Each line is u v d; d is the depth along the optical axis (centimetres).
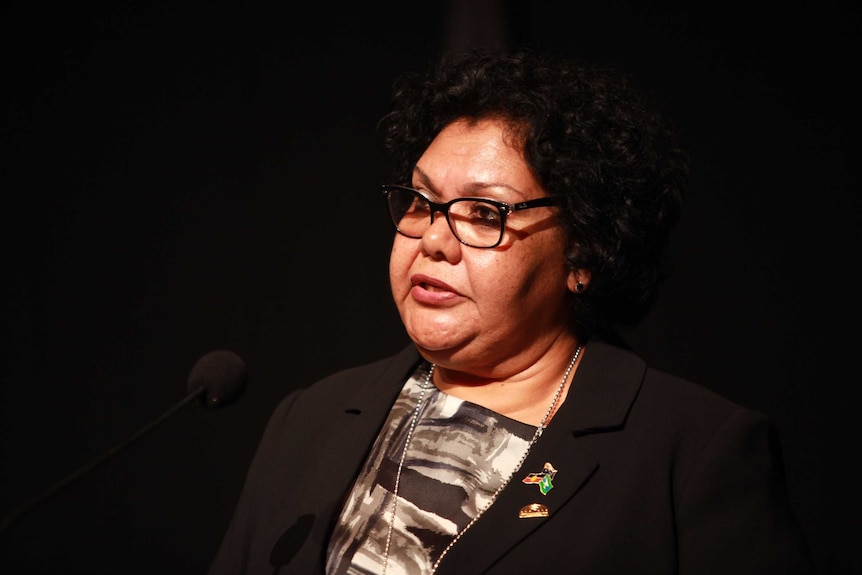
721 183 852
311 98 963
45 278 982
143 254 977
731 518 449
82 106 973
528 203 478
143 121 973
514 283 477
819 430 824
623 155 502
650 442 472
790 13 828
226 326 973
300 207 967
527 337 500
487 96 498
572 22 888
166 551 970
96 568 968
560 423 488
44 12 968
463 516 470
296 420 575
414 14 941
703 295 858
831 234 819
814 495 824
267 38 965
